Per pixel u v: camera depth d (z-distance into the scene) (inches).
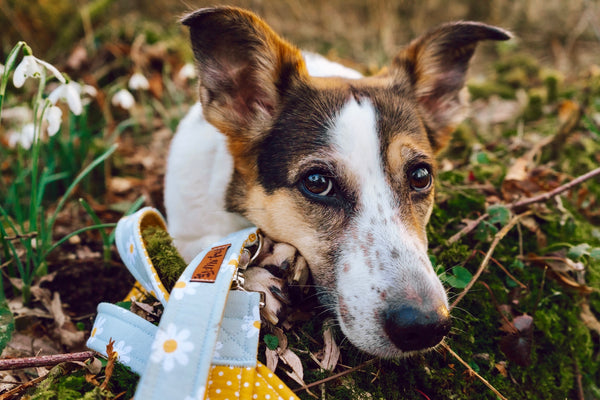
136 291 13.5
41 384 10.4
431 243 14.4
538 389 13.1
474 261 14.1
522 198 16.1
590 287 15.0
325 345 11.5
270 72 13.8
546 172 17.9
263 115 13.9
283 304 11.8
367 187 12.2
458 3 46.4
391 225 11.9
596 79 24.8
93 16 30.0
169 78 27.8
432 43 14.9
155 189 20.3
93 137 23.3
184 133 16.4
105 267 16.2
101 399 9.8
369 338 10.9
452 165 19.2
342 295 11.6
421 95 15.3
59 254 16.9
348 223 12.2
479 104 27.4
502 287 13.8
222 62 13.9
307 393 10.7
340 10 45.9
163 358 8.9
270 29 13.7
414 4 46.2
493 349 12.9
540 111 24.5
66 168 20.1
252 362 9.8
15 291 15.2
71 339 14.0
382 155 12.4
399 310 10.6
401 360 11.9
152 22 35.8
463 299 13.1
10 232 17.2
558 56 37.5
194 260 10.6
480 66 37.9
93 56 27.7
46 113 13.9
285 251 12.5
